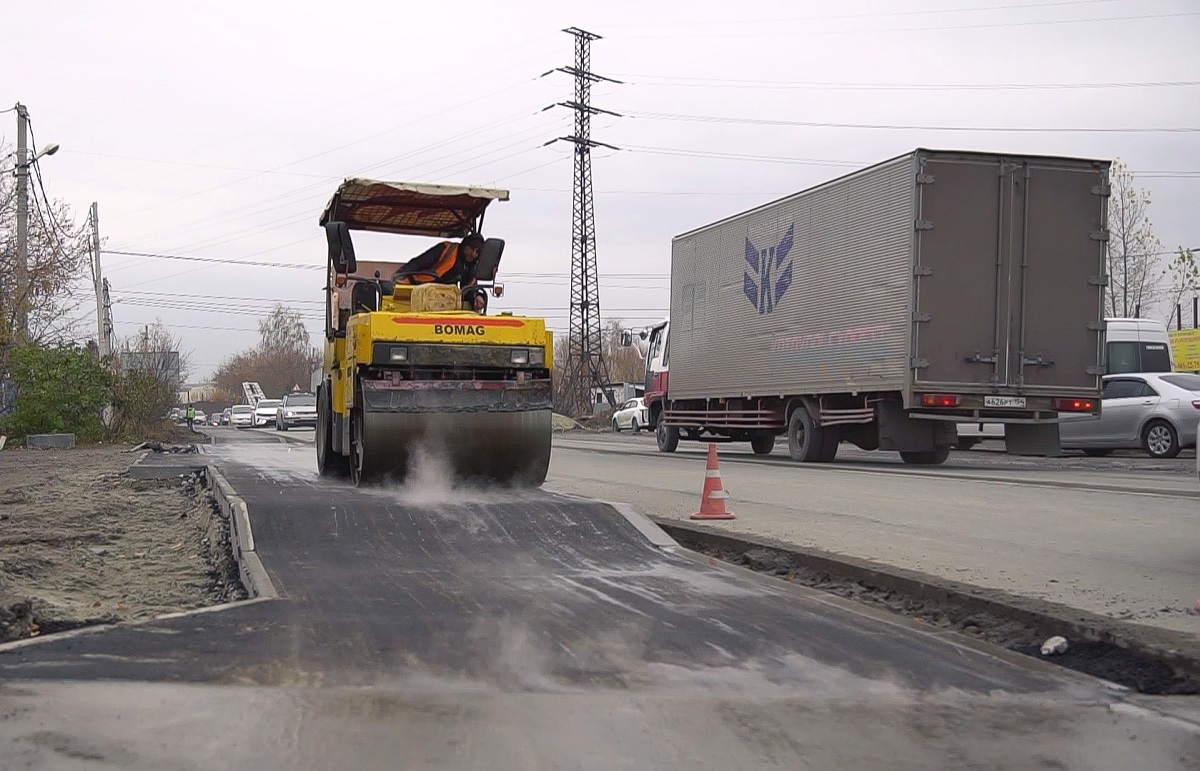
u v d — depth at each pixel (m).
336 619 6.85
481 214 14.89
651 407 29.14
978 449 28.73
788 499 14.22
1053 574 8.56
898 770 4.47
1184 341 42.69
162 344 74.31
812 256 21.77
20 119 30.59
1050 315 19.20
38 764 4.38
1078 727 5.05
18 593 7.51
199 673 5.64
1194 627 6.71
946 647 6.40
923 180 18.77
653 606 7.40
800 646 6.37
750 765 4.49
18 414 30.17
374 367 12.97
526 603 7.45
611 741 4.74
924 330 18.84
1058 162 19.12
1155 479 17.05
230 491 11.80
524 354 13.20
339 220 15.02
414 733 4.80
